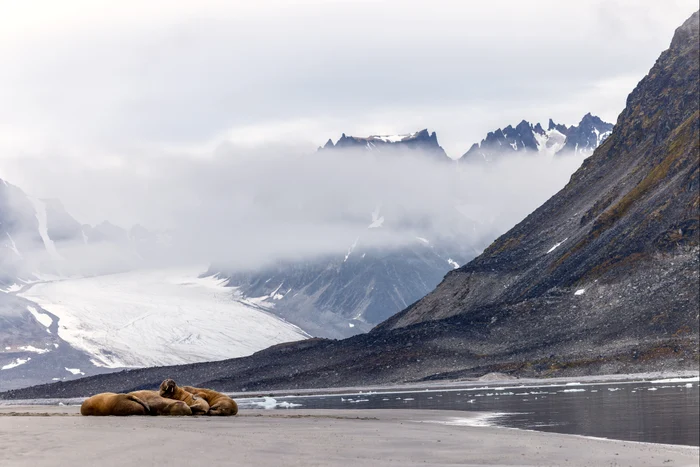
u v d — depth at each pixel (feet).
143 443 172.14
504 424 249.14
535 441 190.80
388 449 173.68
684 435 199.72
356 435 204.13
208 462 145.38
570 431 218.59
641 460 154.40
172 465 141.28
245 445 173.47
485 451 171.12
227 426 226.99
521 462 154.10
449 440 193.36
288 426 233.35
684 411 269.03
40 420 246.27
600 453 165.68
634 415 262.88
